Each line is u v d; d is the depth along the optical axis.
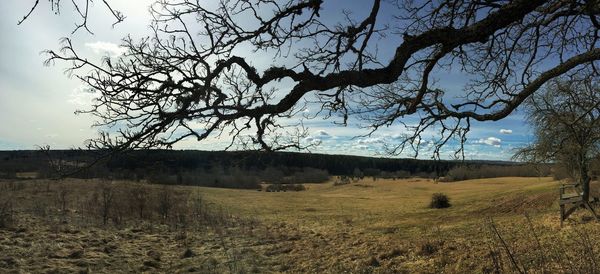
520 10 3.87
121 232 19.17
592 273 6.42
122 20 3.05
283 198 52.53
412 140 5.61
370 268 13.44
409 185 66.31
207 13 3.63
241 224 25.06
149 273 12.99
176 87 3.00
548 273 7.91
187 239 18.80
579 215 16.42
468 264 11.82
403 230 22.48
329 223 27.88
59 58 2.78
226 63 3.23
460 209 30.31
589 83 7.26
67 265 12.80
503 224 18.58
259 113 3.34
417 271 12.45
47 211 22.70
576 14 5.04
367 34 4.30
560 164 16.55
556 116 9.17
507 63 5.82
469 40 3.95
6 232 16.42
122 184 24.92
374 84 3.71
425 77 4.39
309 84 3.50
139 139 2.82
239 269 13.46
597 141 13.05
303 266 14.20
